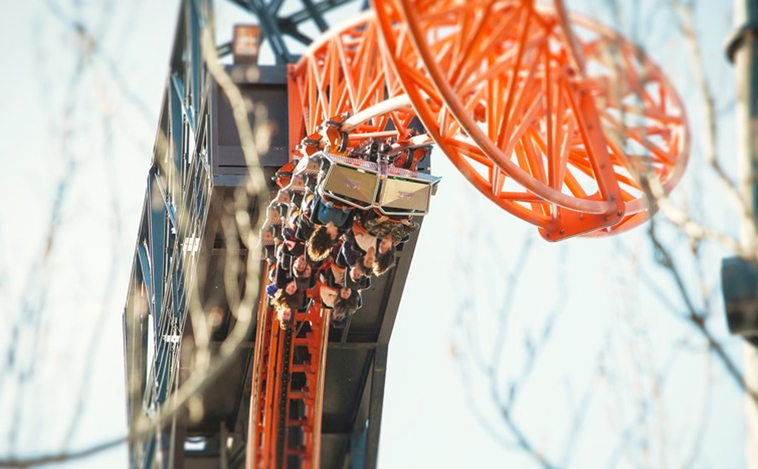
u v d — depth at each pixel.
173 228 47.12
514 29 27.34
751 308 14.88
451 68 25.11
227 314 43.25
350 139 34.94
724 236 13.45
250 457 41.66
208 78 29.17
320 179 32.53
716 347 12.55
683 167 16.22
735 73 15.63
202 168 41.66
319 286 41.09
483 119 39.16
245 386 46.12
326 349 42.75
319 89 37.66
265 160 40.34
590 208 30.17
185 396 15.38
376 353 46.94
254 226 40.12
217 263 41.22
